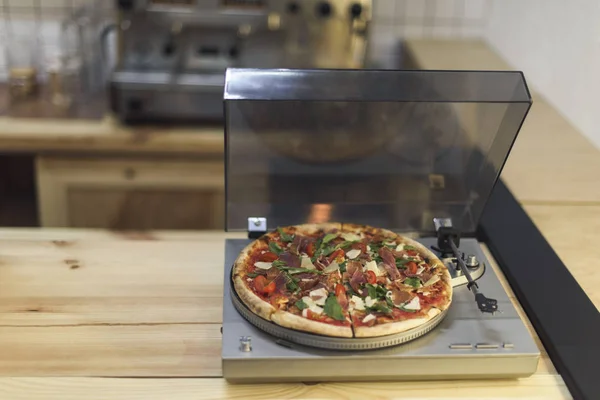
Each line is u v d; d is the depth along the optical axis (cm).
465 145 134
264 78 125
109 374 113
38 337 121
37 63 275
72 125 242
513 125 127
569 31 229
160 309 130
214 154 244
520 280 137
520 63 267
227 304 119
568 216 161
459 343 112
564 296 132
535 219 159
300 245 131
